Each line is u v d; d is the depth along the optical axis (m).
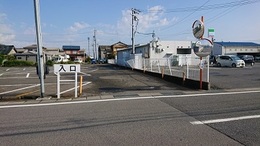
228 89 9.49
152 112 5.86
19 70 26.80
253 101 6.92
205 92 8.79
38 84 12.85
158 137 4.10
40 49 8.24
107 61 56.38
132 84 12.05
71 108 6.46
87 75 18.48
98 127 4.75
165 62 18.84
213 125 4.73
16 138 4.19
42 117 5.59
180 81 11.86
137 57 23.11
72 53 75.94
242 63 25.69
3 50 59.88
